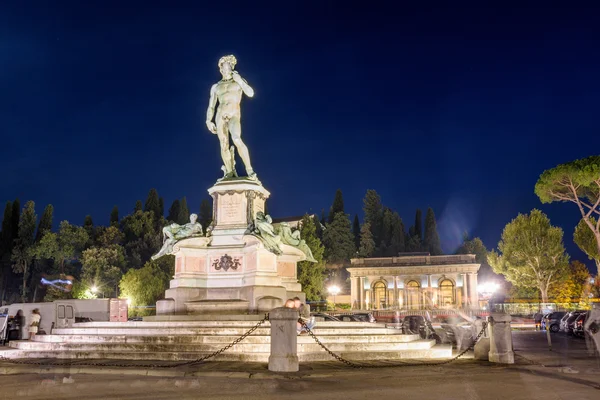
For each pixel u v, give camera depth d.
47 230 69.88
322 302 63.12
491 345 15.53
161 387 10.64
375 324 18.52
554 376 12.72
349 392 10.12
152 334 16.41
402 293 70.81
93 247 66.00
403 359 15.59
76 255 70.38
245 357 14.39
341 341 16.06
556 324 38.53
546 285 55.94
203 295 19.05
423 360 15.52
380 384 11.16
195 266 19.36
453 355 16.95
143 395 9.75
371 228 99.00
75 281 66.56
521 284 57.66
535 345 25.28
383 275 71.75
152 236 77.69
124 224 80.44
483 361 15.69
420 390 10.45
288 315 12.77
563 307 55.72
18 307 28.67
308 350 15.16
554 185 43.44
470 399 9.56
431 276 70.50
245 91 21.00
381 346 16.17
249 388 10.49
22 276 72.31
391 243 94.06
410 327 24.55
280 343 12.70
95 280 62.12
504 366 14.52
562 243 55.91
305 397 9.55
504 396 9.91
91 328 17.61
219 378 11.83
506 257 57.34
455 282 69.69
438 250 97.56
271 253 18.88
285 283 19.73
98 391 10.23
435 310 58.31
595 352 21.14
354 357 15.43
